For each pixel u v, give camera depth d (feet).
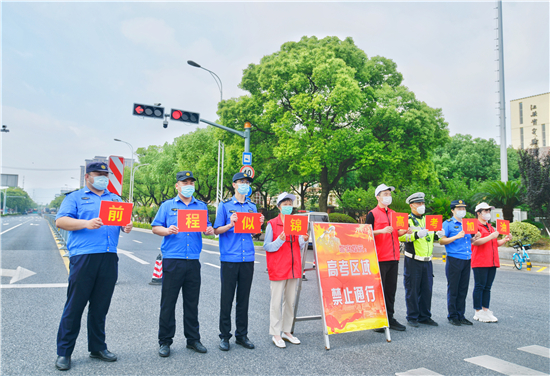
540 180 51.96
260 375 11.26
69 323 11.59
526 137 245.45
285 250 14.65
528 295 25.36
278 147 75.20
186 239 13.47
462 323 17.89
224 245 14.24
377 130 79.92
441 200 57.72
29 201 484.33
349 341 15.05
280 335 14.37
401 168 77.56
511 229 49.39
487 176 126.82
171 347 13.82
